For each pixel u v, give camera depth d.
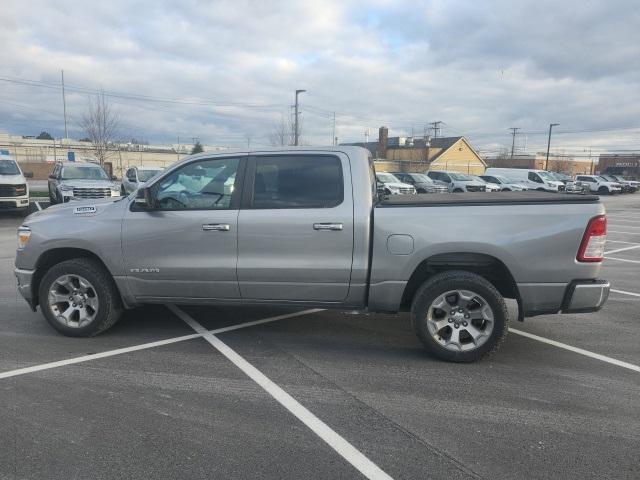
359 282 4.65
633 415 3.66
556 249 4.36
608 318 6.16
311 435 3.37
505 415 3.66
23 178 16.67
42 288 5.13
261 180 4.80
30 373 4.30
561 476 2.93
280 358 4.72
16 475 2.91
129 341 5.11
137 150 68.38
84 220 5.06
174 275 4.91
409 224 4.50
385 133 65.75
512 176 37.09
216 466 3.02
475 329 4.55
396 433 3.40
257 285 4.80
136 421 3.53
